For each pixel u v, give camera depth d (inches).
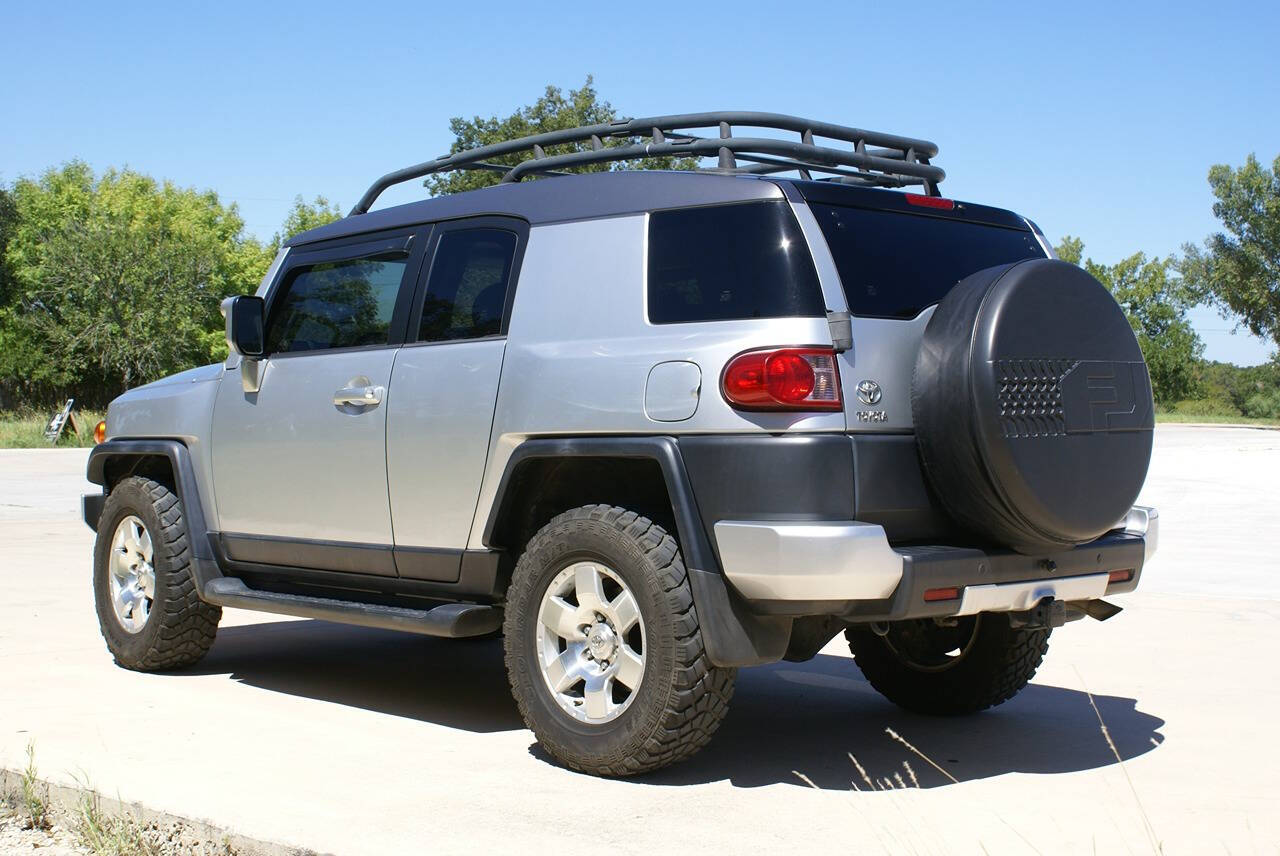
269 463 217.8
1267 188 2298.2
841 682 236.2
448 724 197.8
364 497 201.0
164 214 2405.3
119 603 239.3
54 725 190.7
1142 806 153.2
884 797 156.6
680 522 156.7
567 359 172.6
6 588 341.7
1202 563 402.0
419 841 136.0
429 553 191.2
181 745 179.3
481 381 183.3
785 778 165.9
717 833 141.0
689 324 162.7
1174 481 768.3
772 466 150.7
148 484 236.2
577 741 163.9
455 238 198.4
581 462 172.9
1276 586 351.6
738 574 151.2
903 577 149.1
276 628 296.2
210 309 1859.0
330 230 223.5
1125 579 178.2
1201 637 272.5
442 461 188.1
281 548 217.2
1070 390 160.4
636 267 170.9
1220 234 2368.4
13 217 2101.4
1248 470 872.3
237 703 210.5
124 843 139.9
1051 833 141.9
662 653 156.3
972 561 154.8
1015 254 187.0
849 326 154.8
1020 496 153.9
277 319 224.8
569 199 183.8
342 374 206.2
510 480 176.6
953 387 153.9
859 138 195.8
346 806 149.3
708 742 173.8
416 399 192.5
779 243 159.0
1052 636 275.0
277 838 135.3
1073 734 192.1
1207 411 3319.4
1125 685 226.4
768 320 155.6
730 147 177.6
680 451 158.1
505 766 170.4
